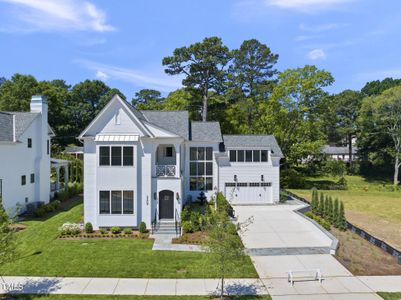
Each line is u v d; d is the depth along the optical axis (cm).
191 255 2000
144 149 2650
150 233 2480
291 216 3064
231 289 1583
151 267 1820
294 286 1627
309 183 6022
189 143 3422
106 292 1533
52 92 7106
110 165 2592
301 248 2183
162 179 2709
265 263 1922
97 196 2586
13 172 3014
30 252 2053
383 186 5988
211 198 3428
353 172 7769
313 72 5078
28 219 2959
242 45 5816
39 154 3469
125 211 2598
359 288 1612
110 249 2105
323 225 2739
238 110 5644
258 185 3675
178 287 1597
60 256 1977
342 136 8844
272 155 3675
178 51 5303
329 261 1964
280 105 5181
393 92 6278
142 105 7350
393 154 6359
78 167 4866
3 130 3023
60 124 7412
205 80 5531
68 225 2519
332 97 5625
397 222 3253
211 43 5312
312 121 5281
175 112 3388
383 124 6606
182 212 2631
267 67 5903
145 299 1470
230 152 3656
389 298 1502
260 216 3064
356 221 3269
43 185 3528
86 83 8919
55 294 1506
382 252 2178
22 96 6656
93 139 2619
